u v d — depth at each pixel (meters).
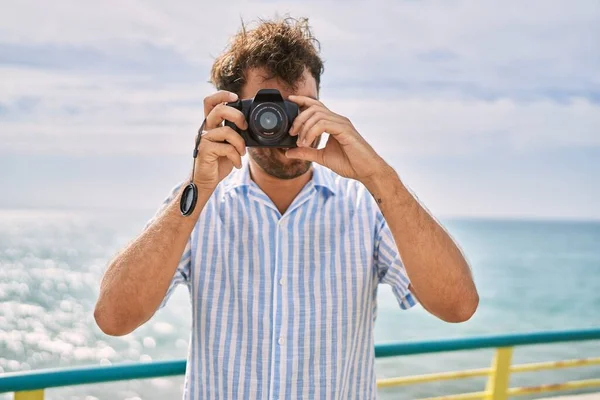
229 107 1.85
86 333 27.09
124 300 1.88
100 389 18.97
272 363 1.91
